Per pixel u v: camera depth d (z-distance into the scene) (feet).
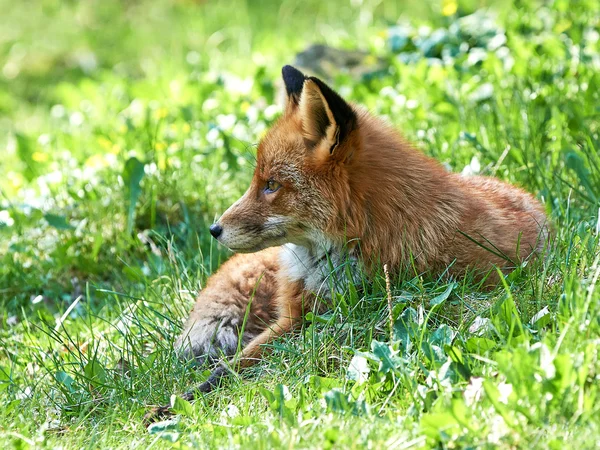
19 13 97.30
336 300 30.48
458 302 29.22
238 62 70.03
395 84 54.34
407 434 22.54
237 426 25.09
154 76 73.46
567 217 32.19
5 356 36.81
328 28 78.13
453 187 31.65
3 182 55.26
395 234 30.22
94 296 41.45
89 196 45.50
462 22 58.59
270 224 30.89
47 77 85.15
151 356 31.76
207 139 49.73
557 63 49.78
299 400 25.95
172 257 38.45
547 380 22.33
